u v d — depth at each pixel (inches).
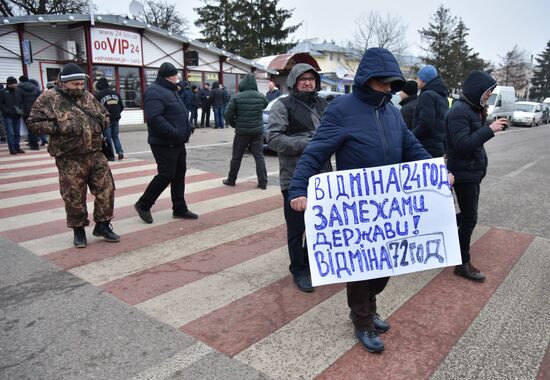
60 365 103.9
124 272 157.1
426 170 105.7
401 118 110.9
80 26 633.6
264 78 965.2
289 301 137.4
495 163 426.6
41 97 161.3
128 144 514.6
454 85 2012.8
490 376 102.0
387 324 121.5
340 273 105.6
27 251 175.8
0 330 118.2
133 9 770.2
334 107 103.4
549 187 311.4
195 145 513.7
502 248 186.1
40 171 337.7
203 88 763.4
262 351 110.6
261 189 287.7
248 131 277.9
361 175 102.9
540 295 143.3
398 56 1710.1
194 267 162.6
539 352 111.7
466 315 130.0
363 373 102.5
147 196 209.2
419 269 107.8
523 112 1074.7
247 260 169.8
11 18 565.6
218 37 1674.5
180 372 102.0
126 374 101.0
